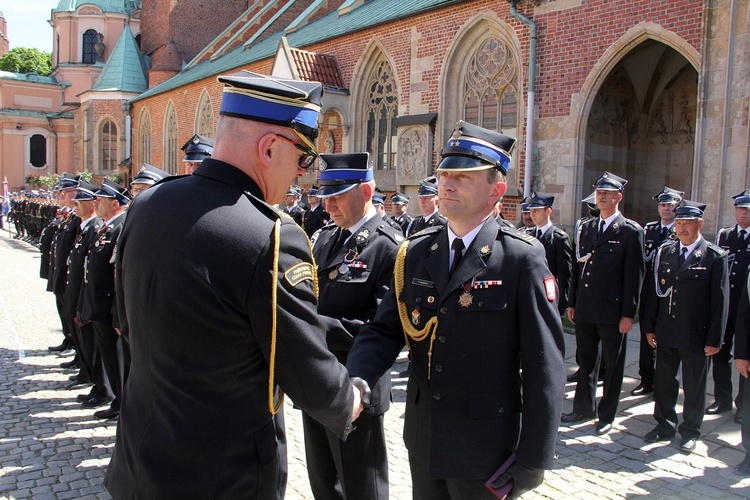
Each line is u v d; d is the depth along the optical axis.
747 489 4.59
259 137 1.93
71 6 50.62
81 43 50.81
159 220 1.86
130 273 1.90
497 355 2.63
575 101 11.31
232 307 1.77
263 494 1.92
